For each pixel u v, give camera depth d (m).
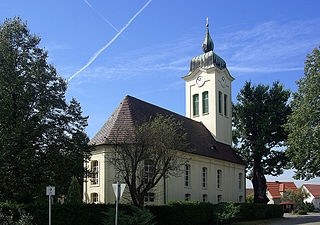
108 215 21.39
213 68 48.50
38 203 20.23
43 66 24.83
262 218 43.12
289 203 73.75
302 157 37.16
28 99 22.89
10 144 21.03
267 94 53.78
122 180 28.33
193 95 50.75
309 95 38.12
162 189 32.31
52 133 23.69
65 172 23.17
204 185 40.44
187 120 44.91
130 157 24.92
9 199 21.69
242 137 53.75
